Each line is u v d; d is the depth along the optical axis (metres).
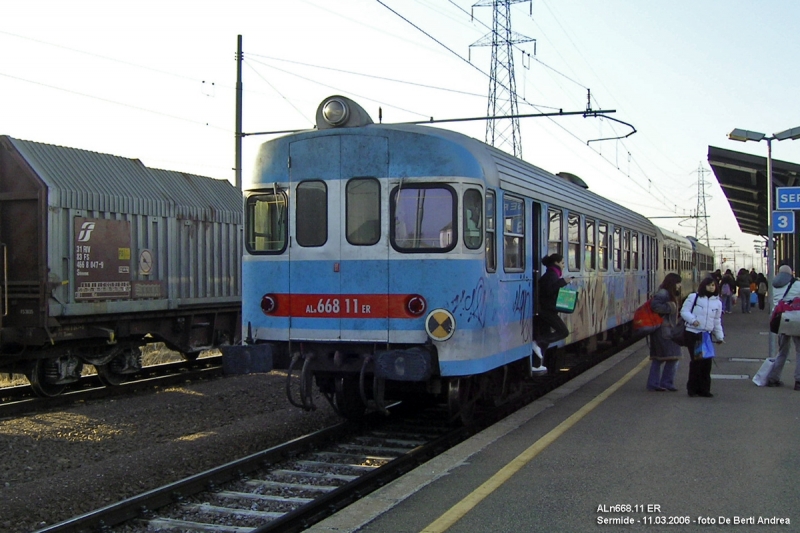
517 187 9.27
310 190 8.34
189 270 14.60
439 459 6.84
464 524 5.16
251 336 8.57
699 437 7.64
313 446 8.49
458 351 7.83
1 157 11.83
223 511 6.43
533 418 8.64
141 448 8.87
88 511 6.71
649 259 19.53
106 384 13.55
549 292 9.98
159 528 6.09
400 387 8.81
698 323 9.84
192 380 14.30
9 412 10.95
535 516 5.30
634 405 9.42
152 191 13.84
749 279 30.69
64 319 11.94
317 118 8.49
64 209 11.88
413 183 7.96
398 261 7.96
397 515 5.36
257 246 8.62
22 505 6.62
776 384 10.82
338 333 8.15
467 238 7.95
